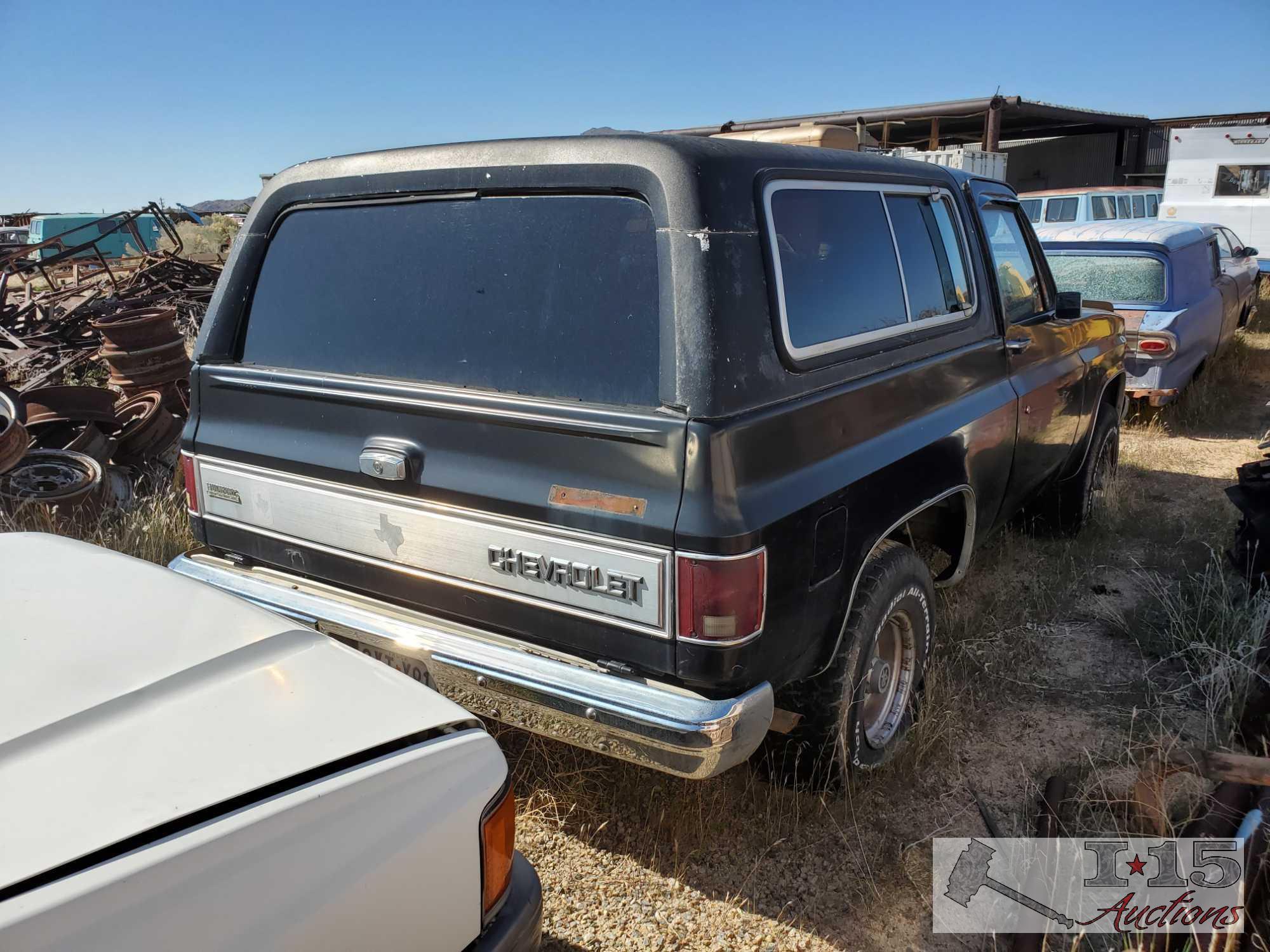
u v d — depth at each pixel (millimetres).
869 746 3094
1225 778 2580
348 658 1944
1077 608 4613
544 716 2412
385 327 2750
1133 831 2842
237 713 1689
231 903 1357
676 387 2191
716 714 2197
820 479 2492
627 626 2287
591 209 2420
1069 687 3889
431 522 2570
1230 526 5527
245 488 3027
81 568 2193
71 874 1291
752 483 2256
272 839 1437
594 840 2947
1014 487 4094
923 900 2715
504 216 2551
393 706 1819
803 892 2748
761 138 3688
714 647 2191
